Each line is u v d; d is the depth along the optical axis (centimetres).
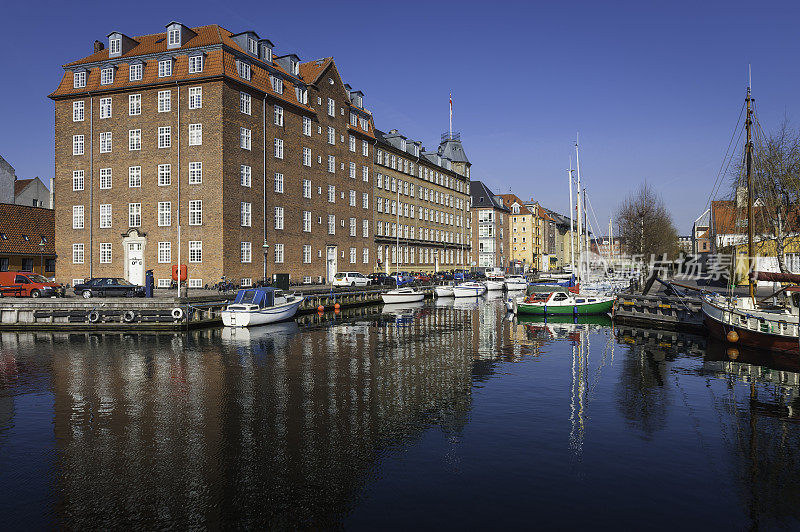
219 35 4509
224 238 4269
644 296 3403
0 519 813
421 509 841
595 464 1028
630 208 6406
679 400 1512
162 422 1299
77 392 1605
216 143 4275
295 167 5178
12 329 3058
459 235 9644
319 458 1055
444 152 9950
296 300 3759
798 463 1044
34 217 5306
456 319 3719
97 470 1002
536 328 3203
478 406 1441
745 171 2841
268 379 1777
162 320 2998
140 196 4484
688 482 950
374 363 2064
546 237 13938
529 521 803
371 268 6600
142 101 4488
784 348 2172
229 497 885
